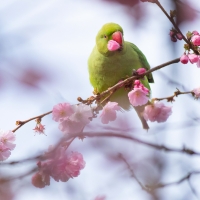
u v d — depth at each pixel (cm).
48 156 570
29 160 551
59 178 615
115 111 685
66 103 661
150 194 664
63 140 601
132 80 690
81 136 646
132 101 679
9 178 515
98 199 685
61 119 661
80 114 659
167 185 675
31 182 573
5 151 658
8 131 659
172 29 640
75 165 622
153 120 698
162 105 691
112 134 664
